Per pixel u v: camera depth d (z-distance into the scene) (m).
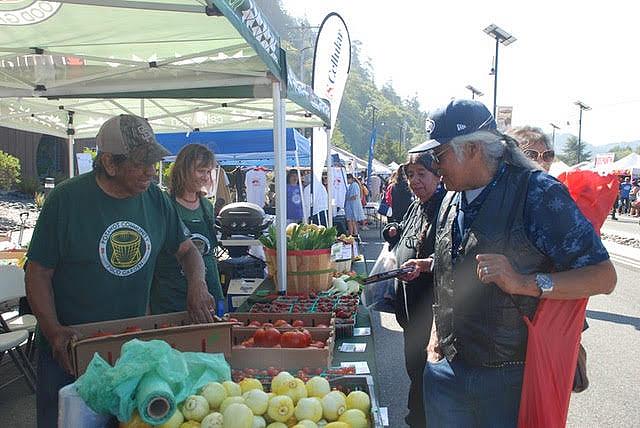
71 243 2.20
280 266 4.04
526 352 1.81
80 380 1.70
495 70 12.68
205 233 3.50
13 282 4.41
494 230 1.81
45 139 28.62
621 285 9.59
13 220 15.24
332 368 2.45
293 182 11.14
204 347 2.13
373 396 2.00
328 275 4.14
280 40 4.09
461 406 1.96
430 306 2.92
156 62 3.98
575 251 1.70
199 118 7.16
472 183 1.88
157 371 1.68
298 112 6.69
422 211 2.99
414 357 3.01
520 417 1.82
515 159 1.88
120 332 2.28
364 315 3.66
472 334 1.87
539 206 1.75
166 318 2.43
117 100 6.02
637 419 4.17
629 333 6.44
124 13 3.05
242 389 1.90
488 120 1.89
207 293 2.51
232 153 9.83
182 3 2.46
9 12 3.01
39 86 4.46
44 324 2.14
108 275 2.28
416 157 2.86
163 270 3.11
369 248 13.41
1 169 22.30
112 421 1.77
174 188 3.41
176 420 1.67
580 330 1.82
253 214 4.89
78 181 2.25
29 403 4.19
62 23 3.23
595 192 1.95
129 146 2.13
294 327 2.86
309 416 1.78
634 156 34.91
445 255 1.99
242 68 4.07
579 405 4.41
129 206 2.33
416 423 3.03
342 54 7.13
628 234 19.41
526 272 1.78
